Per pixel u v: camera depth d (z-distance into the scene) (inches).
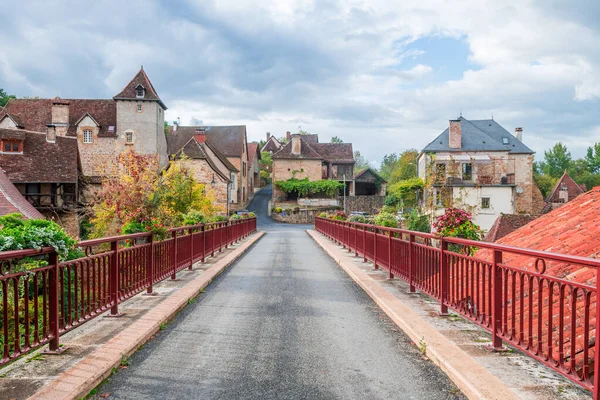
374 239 494.6
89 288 233.9
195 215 651.5
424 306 301.9
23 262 185.3
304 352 217.2
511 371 178.1
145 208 780.0
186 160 1328.7
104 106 2062.0
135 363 200.7
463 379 169.3
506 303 193.0
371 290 359.6
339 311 306.3
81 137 1963.6
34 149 1534.2
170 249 399.2
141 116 1969.7
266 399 162.4
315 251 773.3
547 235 319.9
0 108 2059.5
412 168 2603.3
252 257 665.0
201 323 272.4
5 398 154.0
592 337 166.2
